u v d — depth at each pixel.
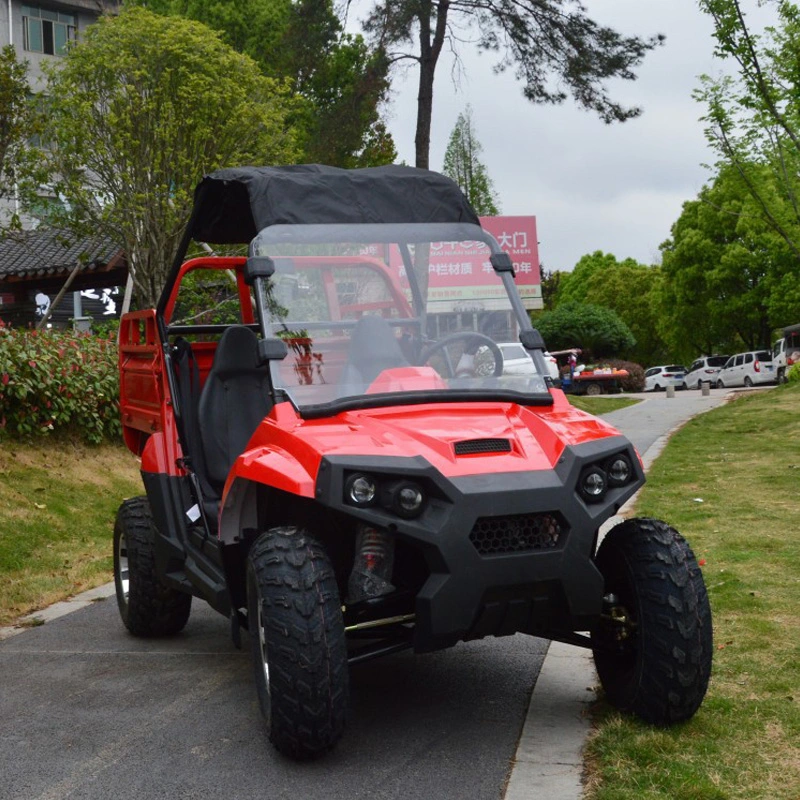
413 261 5.01
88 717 4.90
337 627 3.95
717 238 53.16
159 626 6.37
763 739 4.04
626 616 4.38
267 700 4.18
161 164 18.75
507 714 4.66
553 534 4.00
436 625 3.86
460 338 4.86
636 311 73.31
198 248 14.19
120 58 18.22
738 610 5.88
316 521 4.62
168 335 6.54
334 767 4.10
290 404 4.42
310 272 4.85
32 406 11.77
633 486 4.20
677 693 4.08
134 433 7.16
